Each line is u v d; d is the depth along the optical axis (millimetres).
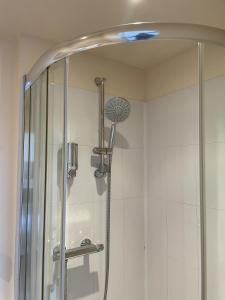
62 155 1287
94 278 1491
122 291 1601
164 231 1608
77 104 1376
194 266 1425
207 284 1346
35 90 1270
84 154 1438
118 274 1592
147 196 1717
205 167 1374
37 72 1208
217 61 1251
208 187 1360
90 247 1474
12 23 1217
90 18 1186
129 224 1650
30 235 1268
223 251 1276
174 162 1545
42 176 1226
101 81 1479
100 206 1528
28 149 1304
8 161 1294
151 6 1097
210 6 1096
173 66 1499
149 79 1653
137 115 1660
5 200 1278
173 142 1543
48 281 1191
